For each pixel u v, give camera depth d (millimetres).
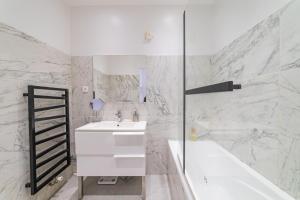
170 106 2521
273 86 962
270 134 992
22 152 1579
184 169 1648
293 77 833
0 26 1374
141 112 2525
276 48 937
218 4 1634
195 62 1691
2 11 1395
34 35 1764
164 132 2537
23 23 1615
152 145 2545
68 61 2453
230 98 1421
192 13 1759
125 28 2494
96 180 2408
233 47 1373
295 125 829
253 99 1138
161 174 2559
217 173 1551
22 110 1589
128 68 2508
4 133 1406
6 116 1426
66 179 2375
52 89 1911
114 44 2506
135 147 1977
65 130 2318
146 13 2482
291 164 854
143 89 2508
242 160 1266
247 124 1206
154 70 2512
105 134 1979
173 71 2506
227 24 1467
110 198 2027
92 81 2523
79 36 2506
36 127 1771
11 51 1479
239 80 1294
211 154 1619
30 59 1705
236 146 1338
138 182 2365
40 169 1815
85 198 2031
